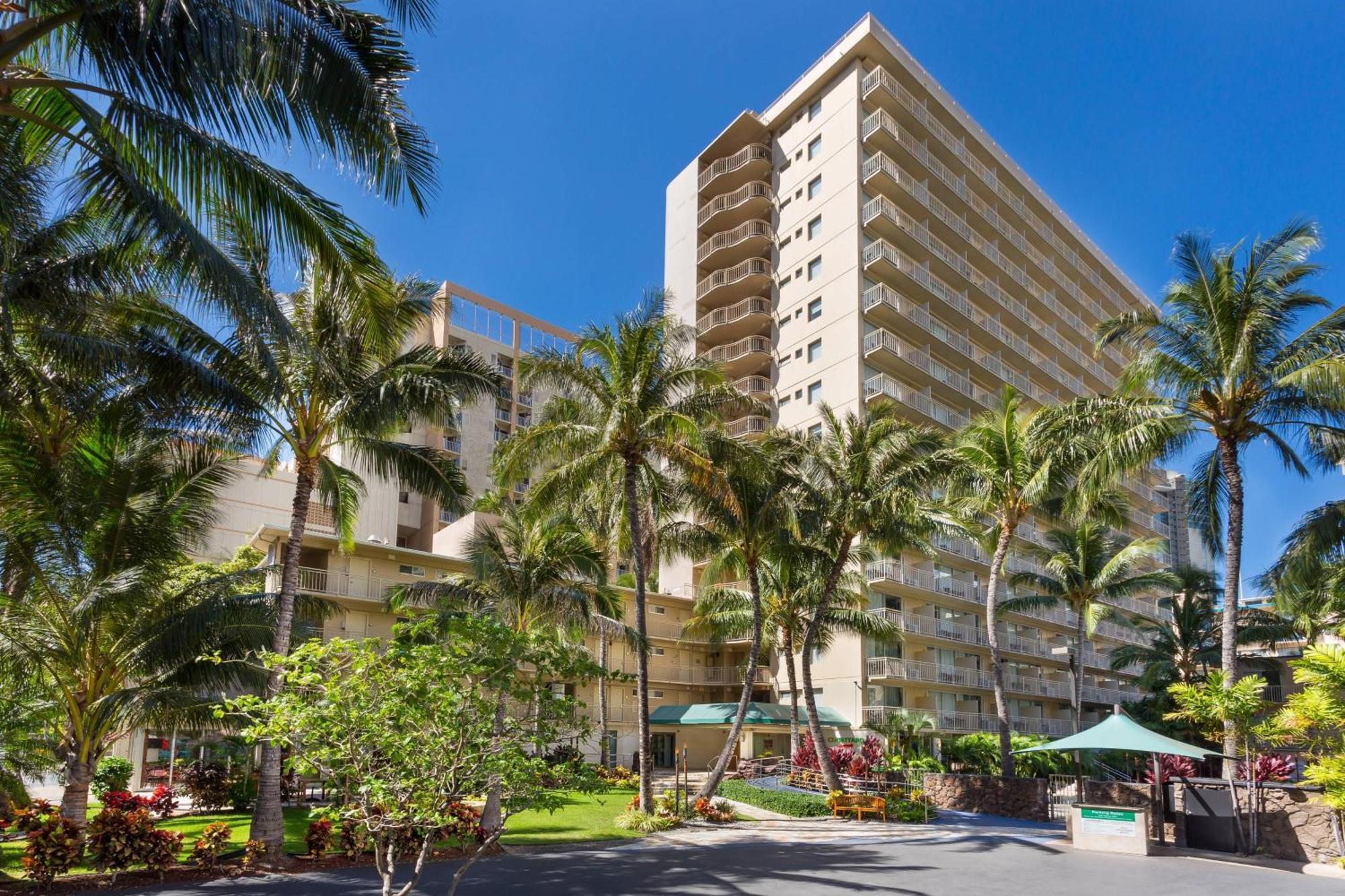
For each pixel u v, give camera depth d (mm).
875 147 52875
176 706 16797
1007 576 54281
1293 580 23391
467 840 18562
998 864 16984
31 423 16469
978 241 59688
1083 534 39781
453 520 61719
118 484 17172
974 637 51094
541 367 22781
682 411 23547
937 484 28547
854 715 43156
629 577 41656
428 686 8625
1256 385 20828
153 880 14133
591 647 43562
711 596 37469
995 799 27688
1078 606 40469
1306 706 16906
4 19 9281
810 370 51875
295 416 17812
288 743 8812
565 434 23016
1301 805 17969
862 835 21688
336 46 9414
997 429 30516
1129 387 22578
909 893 14039
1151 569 70062
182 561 19219
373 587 38281
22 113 8648
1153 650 50562
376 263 11375
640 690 23203
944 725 45719
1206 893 14312
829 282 51719
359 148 9633
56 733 19297
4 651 15812
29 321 12656
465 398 19125
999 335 59688
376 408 17672
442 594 26344
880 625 34250
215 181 9492
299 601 21078
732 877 15156
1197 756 19312
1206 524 23969
